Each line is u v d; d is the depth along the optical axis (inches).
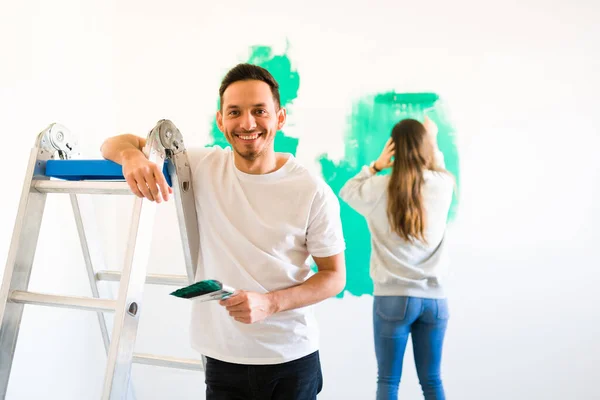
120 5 94.0
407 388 85.5
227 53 90.8
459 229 84.3
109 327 59.4
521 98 83.1
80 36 84.6
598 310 81.1
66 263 80.4
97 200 89.3
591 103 81.6
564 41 82.3
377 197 85.6
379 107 86.1
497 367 83.4
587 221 81.5
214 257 49.6
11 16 68.2
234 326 49.1
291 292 46.9
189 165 49.4
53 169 47.3
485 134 83.7
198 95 91.6
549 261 82.4
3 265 66.1
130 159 42.6
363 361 86.4
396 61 85.9
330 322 87.6
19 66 69.7
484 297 83.6
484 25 84.0
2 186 66.2
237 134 46.6
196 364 54.6
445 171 84.4
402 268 84.6
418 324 85.4
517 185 83.0
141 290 42.9
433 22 85.1
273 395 50.1
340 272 51.5
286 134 88.7
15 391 71.0
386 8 86.3
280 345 49.2
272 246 48.8
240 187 48.7
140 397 92.4
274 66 89.2
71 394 82.1
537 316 82.5
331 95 87.6
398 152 85.0
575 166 81.9
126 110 93.6
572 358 81.7
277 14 89.4
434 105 84.8
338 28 87.7
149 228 44.1
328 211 50.1
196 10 92.0
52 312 77.7
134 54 93.6
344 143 87.0
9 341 45.3
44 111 75.0
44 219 75.5
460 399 84.0
